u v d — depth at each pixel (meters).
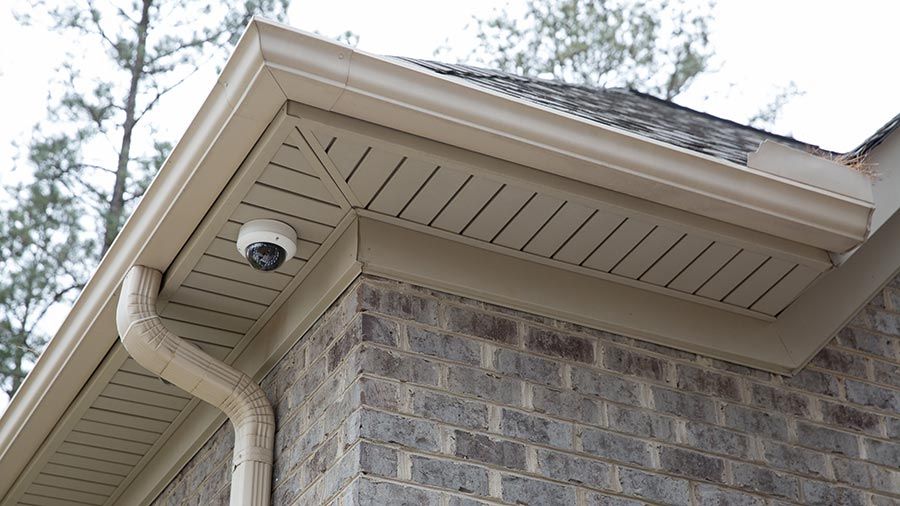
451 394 3.75
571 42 11.93
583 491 3.82
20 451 5.16
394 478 3.52
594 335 4.15
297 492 3.84
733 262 4.09
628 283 4.20
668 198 3.74
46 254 11.02
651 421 4.09
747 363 4.41
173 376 4.08
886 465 4.49
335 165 3.52
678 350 4.30
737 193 3.77
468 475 3.64
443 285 3.90
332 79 3.22
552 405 3.92
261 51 3.14
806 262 4.08
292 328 4.16
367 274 3.82
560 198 3.70
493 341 3.93
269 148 3.41
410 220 3.83
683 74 12.09
